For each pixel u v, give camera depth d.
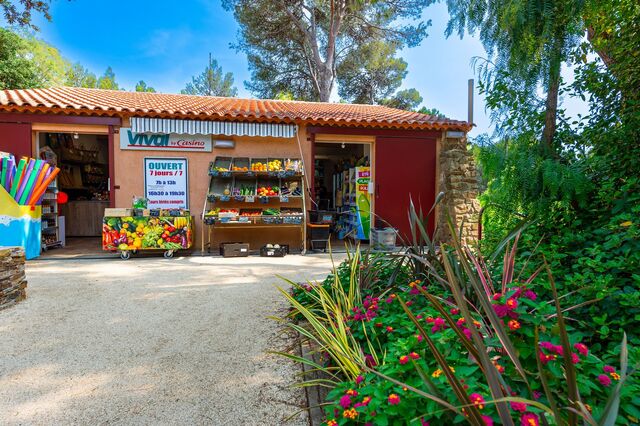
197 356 2.49
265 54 17.53
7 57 14.38
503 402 1.06
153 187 6.82
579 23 2.55
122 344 2.67
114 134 6.63
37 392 2.05
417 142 7.70
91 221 9.73
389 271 3.30
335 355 2.03
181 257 6.39
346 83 19.98
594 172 2.86
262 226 7.10
